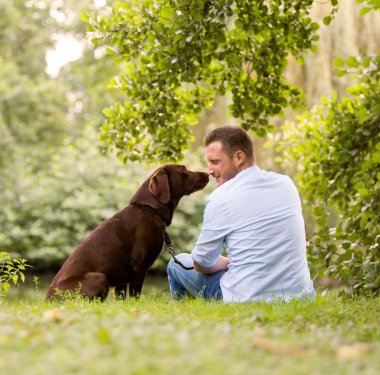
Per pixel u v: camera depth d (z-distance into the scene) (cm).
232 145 821
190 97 1245
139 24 1148
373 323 646
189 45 1071
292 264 800
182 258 904
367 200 1018
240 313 650
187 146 1266
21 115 3425
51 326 548
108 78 3884
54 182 2836
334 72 2033
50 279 2523
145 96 1199
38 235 2731
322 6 2062
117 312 639
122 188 2831
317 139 1255
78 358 423
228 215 803
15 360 425
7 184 2858
